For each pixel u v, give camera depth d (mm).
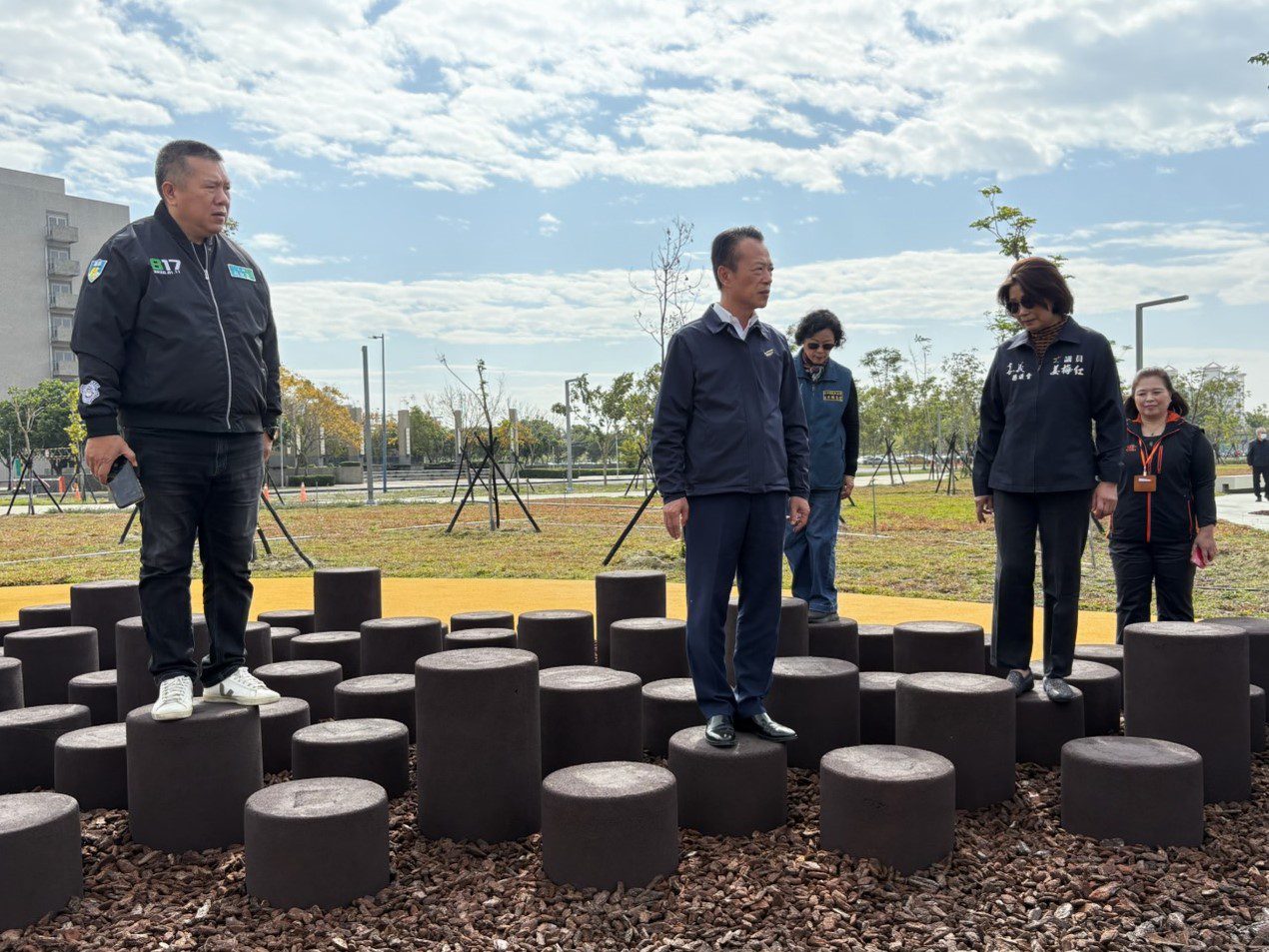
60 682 5148
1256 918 2820
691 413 3750
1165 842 3260
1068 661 4238
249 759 3510
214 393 3486
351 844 2979
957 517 20672
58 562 13812
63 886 2975
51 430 65375
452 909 2955
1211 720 3771
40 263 78375
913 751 3463
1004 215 16453
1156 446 5176
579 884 3037
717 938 2762
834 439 5863
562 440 77312
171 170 3438
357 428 75250
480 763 3414
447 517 23453
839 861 3188
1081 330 4191
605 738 3900
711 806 3465
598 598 5883
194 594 9500
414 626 5137
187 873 3223
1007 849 3312
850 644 5242
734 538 3705
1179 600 5234
